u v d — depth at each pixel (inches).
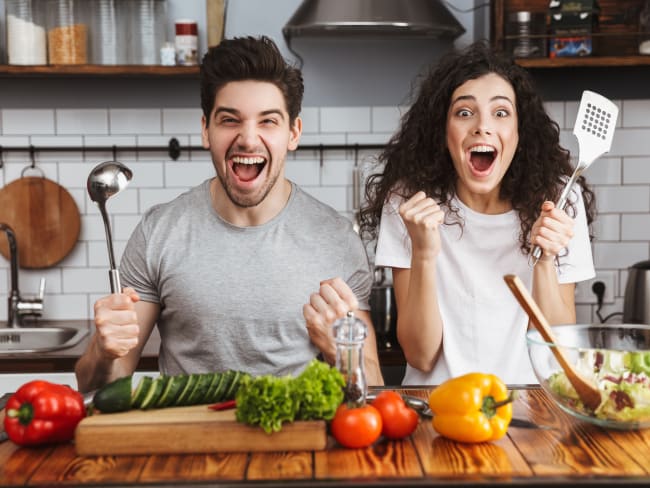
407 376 80.7
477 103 74.5
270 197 75.1
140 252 75.8
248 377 50.0
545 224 66.9
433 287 72.6
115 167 60.4
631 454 48.2
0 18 118.5
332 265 75.5
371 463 46.9
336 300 61.8
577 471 45.5
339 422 49.3
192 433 48.6
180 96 121.9
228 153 70.3
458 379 50.8
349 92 122.3
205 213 76.2
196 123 122.3
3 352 102.3
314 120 122.6
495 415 50.2
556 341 54.8
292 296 73.9
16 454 49.1
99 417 49.9
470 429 49.2
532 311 51.9
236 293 73.7
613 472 45.3
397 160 83.3
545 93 121.4
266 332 74.0
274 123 70.2
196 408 52.1
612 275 123.3
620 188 122.4
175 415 50.2
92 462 47.6
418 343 74.8
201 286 73.9
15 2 111.6
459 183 79.9
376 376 72.4
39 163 121.7
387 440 51.0
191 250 74.8
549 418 55.2
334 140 122.8
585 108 69.3
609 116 68.9
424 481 44.0
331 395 49.1
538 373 54.0
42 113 121.2
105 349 59.4
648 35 113.3
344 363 51.0
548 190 78.4
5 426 50.4
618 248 123.0
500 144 74.7
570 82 121.3
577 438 51.1
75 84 121.0
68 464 47.3
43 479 44.9
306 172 123.0
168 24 120.1
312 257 75.2
